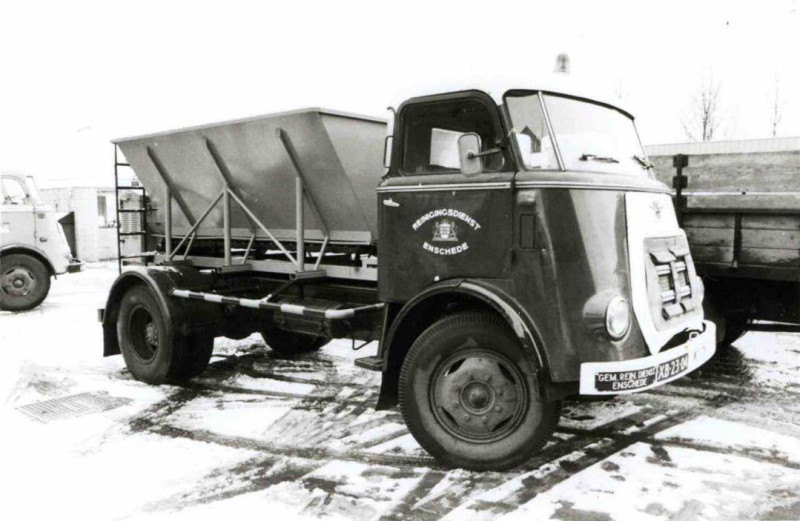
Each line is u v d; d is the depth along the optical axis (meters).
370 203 5.26
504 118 3.97
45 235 11.01
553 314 3.73
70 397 5.80
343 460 4.31
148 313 6.26
